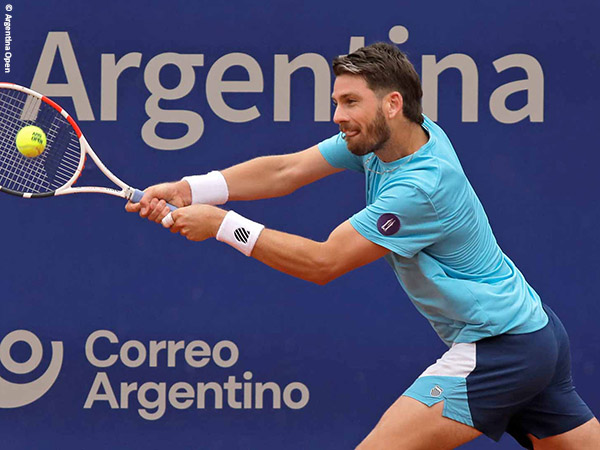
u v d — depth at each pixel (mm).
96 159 11453
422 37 14570
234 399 14727
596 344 14875
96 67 14445
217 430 14727
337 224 14805
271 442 14789
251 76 14570
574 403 11008
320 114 14617
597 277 14844
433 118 14680
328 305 14742
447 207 9898
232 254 14688
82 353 14625
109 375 14641
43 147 11859
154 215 11172
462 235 10156
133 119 14516
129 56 14469
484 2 14555
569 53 14648
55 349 14586
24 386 14578
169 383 14688
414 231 9906
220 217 10195
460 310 10289
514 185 14789
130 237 14617
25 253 14516
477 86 14648
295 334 14750
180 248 14656
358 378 14805
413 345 14797
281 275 14727
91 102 14445
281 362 14750
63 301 14578
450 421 10320
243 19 14500
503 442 15227
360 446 10336
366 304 14773
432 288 10305
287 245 9992
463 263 10375
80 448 14664
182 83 14531
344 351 14797
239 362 14727
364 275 14742
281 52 14547
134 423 14672
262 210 14789
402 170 10016
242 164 11680
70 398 14617
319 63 14570
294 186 11703
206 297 14688
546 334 10500
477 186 14781
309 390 14789
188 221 10227
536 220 14820
